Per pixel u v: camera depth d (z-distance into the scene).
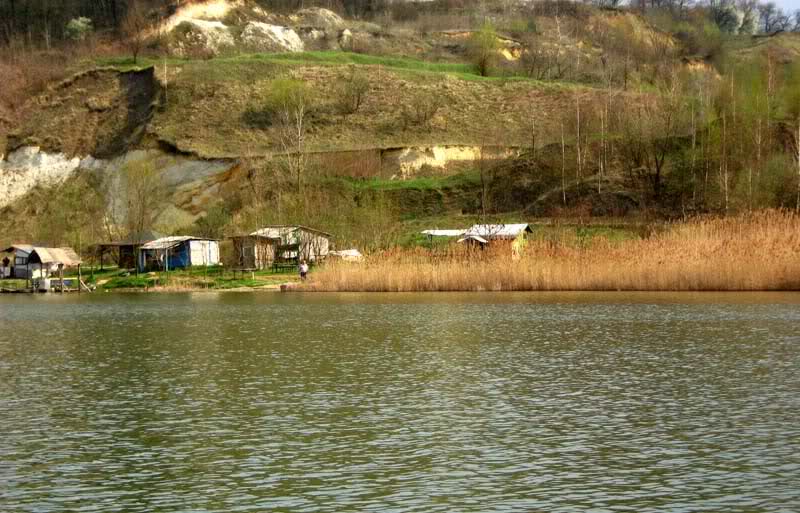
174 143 122.56
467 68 162.75
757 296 58.38
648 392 28.45
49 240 109.38
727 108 109.19
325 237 91.69
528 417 25.38
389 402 27.47
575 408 26.38
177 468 20.89
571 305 55.12
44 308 63.47
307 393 29.02
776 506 17.84
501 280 67.75
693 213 95.12
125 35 164.12
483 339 40.69
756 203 86.56
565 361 34.38
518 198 108.12
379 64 154.62
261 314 54.19
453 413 25.94
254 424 24.95
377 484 19.48
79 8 181.50
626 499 18.34
